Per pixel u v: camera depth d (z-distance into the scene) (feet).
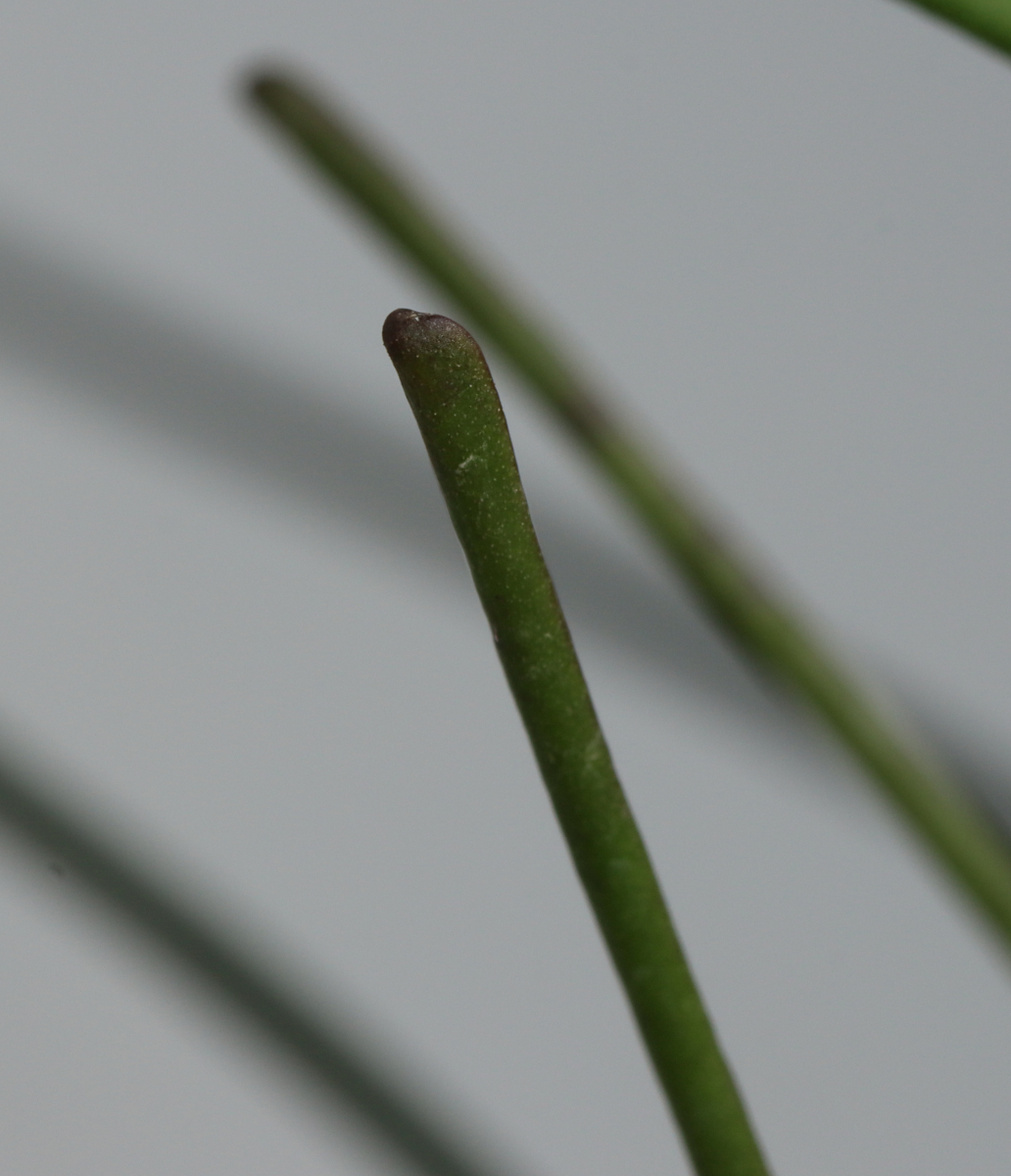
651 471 0.59
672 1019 0.51
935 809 0.58
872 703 0.59
